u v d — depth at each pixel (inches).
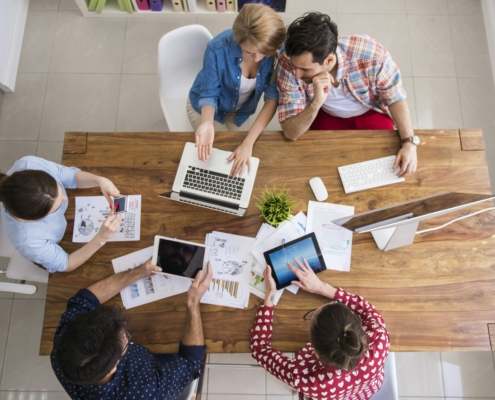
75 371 42.8
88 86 107.2
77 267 61.6
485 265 60.9
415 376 87.6
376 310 57.5
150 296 60.2
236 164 64.1
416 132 66.4
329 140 66.8
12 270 68.1
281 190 64.5
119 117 105.3
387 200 63.8
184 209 64.0
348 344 45.1
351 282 60.5
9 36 104.3
